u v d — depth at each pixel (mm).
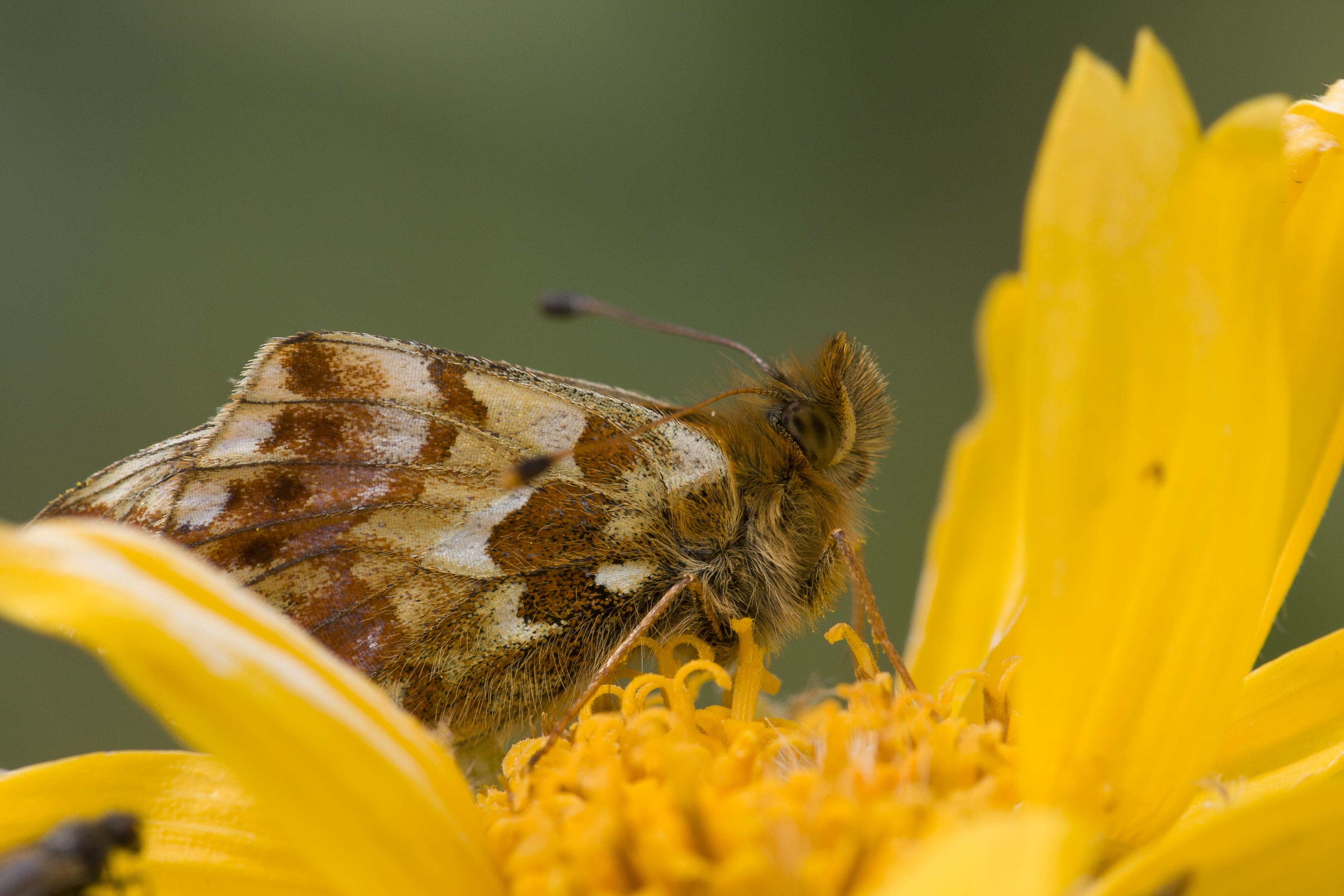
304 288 155
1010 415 100
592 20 160
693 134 162
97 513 99
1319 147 90
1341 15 145
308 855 85
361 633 99
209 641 85
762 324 159
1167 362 86
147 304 151
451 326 157
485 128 160
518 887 87
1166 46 151
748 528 100
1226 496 86
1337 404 90
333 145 158
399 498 99
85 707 130
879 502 145
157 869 90
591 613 99
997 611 99
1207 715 87
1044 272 86
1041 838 74
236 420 99
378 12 159
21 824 91
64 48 151
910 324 156
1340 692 92
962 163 160
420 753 87
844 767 89
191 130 155
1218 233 86
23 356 147
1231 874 85
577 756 91
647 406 102
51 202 150
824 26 162
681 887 86
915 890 73
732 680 99
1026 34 158
